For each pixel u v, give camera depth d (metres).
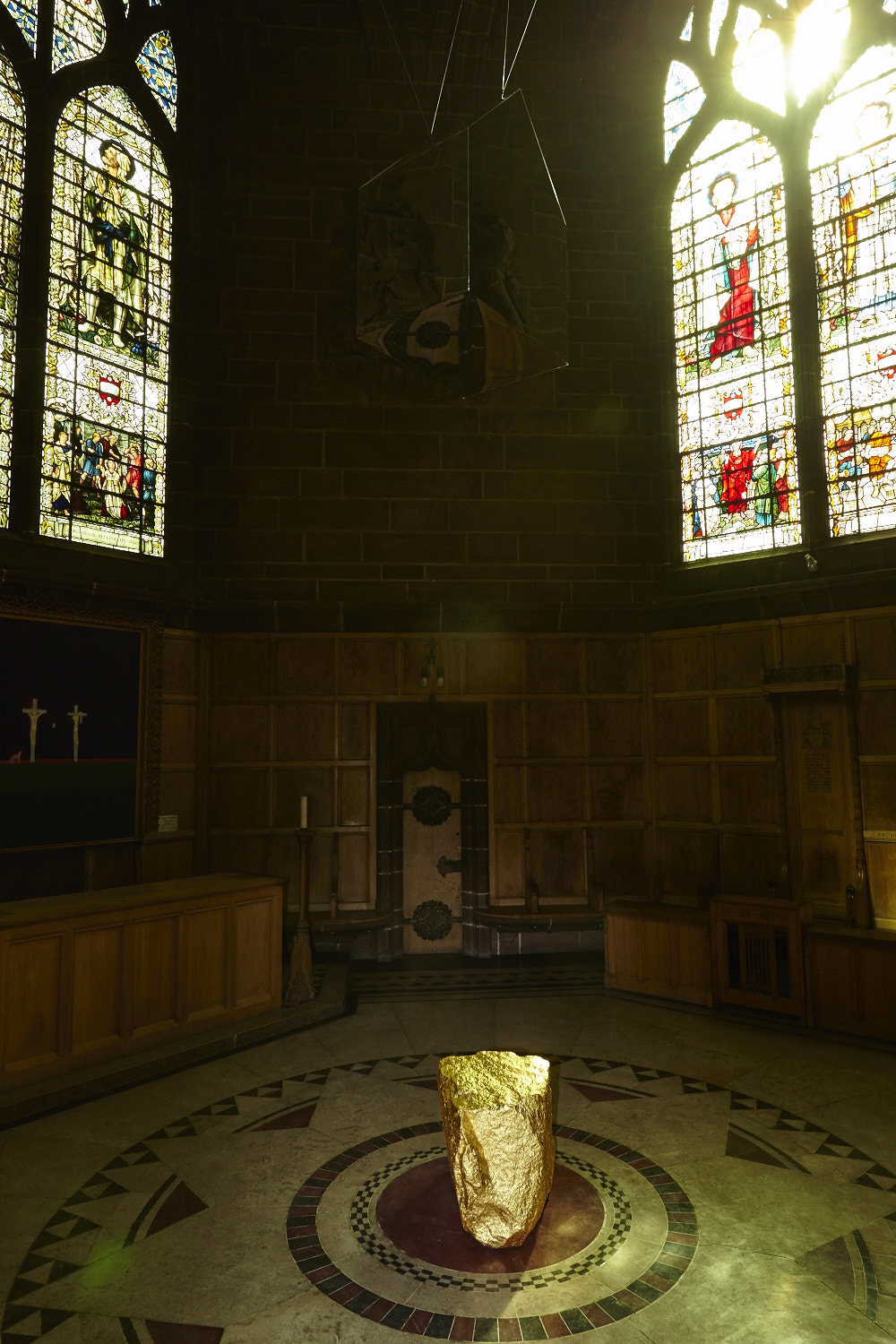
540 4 10.45
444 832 10.13
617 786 10.09
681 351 10.37
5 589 7.68
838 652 8.62
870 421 8.74
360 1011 7.85
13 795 7.68
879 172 8.80
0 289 8.02
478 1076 4.30
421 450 10.12
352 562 9.91
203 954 6.95
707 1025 7.36
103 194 9.02
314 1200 4.48
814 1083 6.06
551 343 4.65
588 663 10.19
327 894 9.67
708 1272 3.82
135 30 9.39
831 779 8.56
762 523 9.52
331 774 9.81
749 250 9.81
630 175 10.65
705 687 9.63
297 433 9.97
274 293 10.05
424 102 10.39
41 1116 5.54
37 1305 3.63
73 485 8.54
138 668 8.87
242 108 10.20
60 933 5.98
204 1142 5.18
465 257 4.38
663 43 10.51
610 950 8.49
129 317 9.20
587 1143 5.12
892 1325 3.47
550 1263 3.89
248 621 9.70
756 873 9.09
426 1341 3.40
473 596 9.99
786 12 9.50
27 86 8.30
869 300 8.82
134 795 8.73
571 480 10.26
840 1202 4.44
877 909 8.20
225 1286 3.75
